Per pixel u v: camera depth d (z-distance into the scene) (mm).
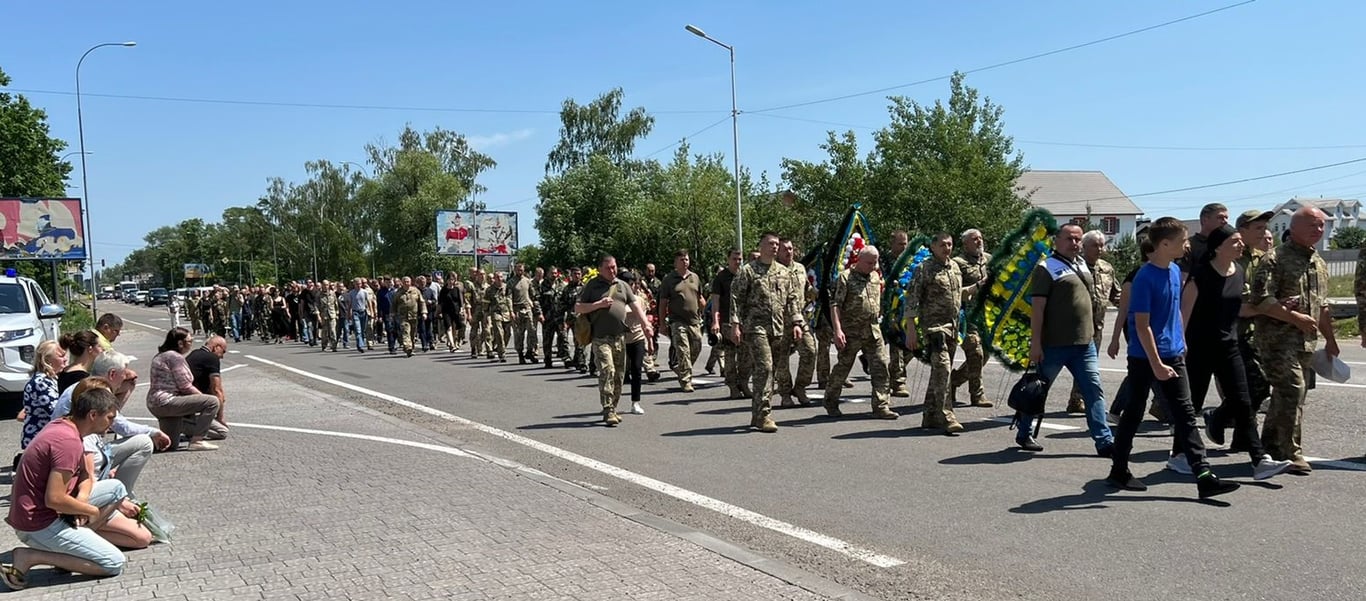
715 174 46188
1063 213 86062
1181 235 5953
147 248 186500
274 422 10523
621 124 62188
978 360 9789
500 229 61188
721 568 4758
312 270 88875
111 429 6453
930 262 8680
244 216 135250
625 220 48062
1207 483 5883
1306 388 6422
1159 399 6188
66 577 4824
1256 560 4785
